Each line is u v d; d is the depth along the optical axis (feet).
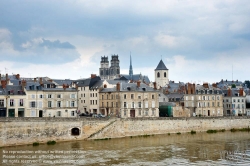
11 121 318.24
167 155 287.28
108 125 371.76
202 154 291.58
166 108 495.82
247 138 379.76
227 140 365.40
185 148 317.42
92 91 495.41
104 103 475.31
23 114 394.32
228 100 565.94
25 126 326.03
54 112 414.41
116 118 378.12
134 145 330.95
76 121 355.77
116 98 458.91
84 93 509.76
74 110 428.56
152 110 468.75
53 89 416.05
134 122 387.96
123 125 380.78
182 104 518.37
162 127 405.59
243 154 291.17
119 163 258.57
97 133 364.79
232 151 304.09
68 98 424.87
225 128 447.83
